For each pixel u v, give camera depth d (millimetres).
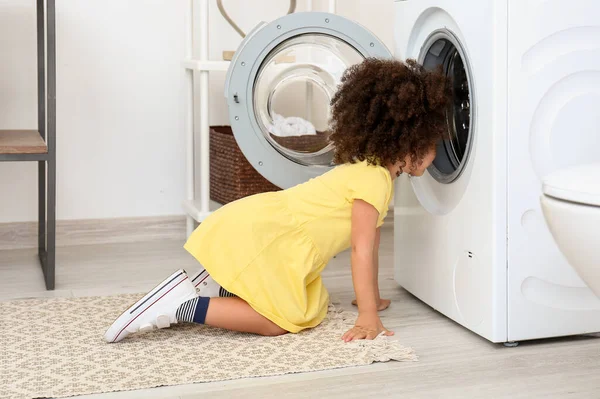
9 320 1733
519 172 1542
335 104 1746
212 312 1585
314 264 1667
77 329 1674
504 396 1343
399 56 1959
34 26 2539
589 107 1578
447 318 1806
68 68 2592
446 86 1666
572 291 1612
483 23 1540
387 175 1651
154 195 2752
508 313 1566
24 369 1431
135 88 2682
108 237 2691
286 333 1656
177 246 2637
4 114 2537
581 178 1106
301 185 1728
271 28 2021
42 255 2338
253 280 1608
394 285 2109
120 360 1483
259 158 2066
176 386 1372
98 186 2678
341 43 2096
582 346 1608
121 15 2633
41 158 1969
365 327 1629
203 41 2408
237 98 2025
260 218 1631
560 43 1550
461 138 1792
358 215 1633
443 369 1467
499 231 1542
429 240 1837
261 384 1384
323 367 1461
